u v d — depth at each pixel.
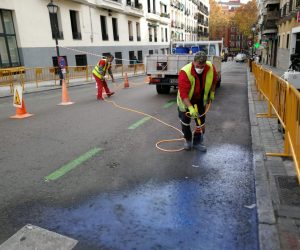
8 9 19.22
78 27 26.08
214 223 3.22
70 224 3.25
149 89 14.66
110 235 3.05
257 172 4.34
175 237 3.01
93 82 20.69
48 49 22.56
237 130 6.78
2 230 3.16
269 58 42.03
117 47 32.31
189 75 4.77
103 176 4.42
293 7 24.56
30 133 6.82
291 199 3.54
